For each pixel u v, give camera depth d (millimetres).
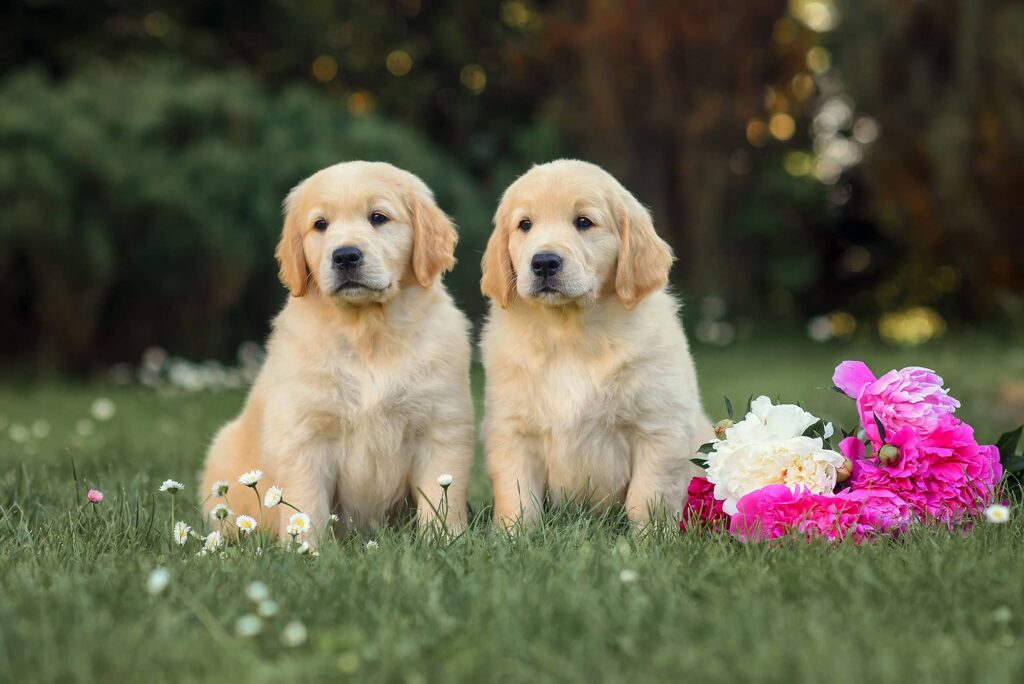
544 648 2938
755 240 20766
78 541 4242
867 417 4547
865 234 21203
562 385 4980
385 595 3412
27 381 13188
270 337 5309
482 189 19375
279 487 5008
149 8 18953
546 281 4867
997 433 8102
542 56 20375
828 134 20922
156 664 2857
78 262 12984
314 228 5207
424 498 5016
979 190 16016
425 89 20812
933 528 4188
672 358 5090
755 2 19516
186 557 4184
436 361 5090
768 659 2785
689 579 3602
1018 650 2879
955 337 17891
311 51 20438
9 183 12656
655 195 20062
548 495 5211
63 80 18062
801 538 4078
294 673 2766
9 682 2773
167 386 12602
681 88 19656
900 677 2682
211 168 14320
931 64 16484
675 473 5047
